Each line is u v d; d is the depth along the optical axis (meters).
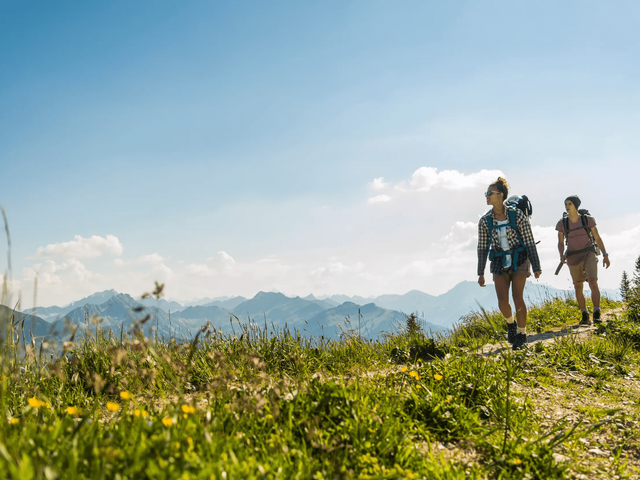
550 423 3.64
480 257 7.19
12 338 2.84
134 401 3.24
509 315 6.95
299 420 2.86
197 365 4.44
